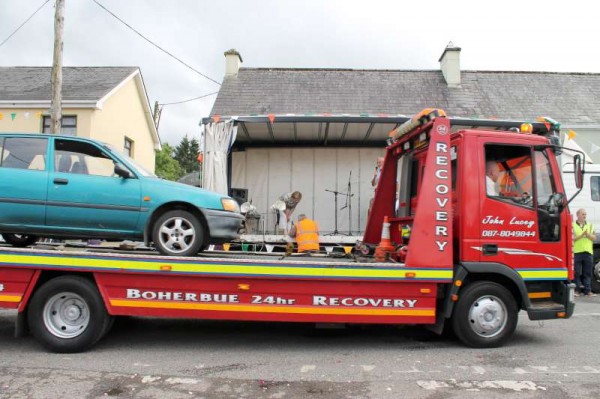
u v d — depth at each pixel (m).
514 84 16.89
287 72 16.94
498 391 4.12
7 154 5.52
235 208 5.86
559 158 6.88
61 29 11.48
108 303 5.11
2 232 5.45
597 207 10.11
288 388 4.16
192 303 5.16
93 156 5.67
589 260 9.69
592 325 6.80
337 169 12.13
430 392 4.09
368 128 10.55
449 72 16.48
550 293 5.71
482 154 5.50
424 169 5.71
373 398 3.94
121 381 4.29
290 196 10.30
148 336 5.96
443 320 5.39
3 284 5.12
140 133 22.77
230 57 16.44
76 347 5.10
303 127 10.48
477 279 5.56
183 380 4.33
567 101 15.91
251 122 9.38
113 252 5.89
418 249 5.21
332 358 5.09
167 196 5.50
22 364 4.75
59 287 5.10
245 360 4.98
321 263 5.12
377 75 17.00
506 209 5.45
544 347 5.58
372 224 7.14
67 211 5.41
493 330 5.46
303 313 5.17
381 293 5.22
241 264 5.08
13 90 17.75
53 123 11.35
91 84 18.59
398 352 5.34
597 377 4.50
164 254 5.45
